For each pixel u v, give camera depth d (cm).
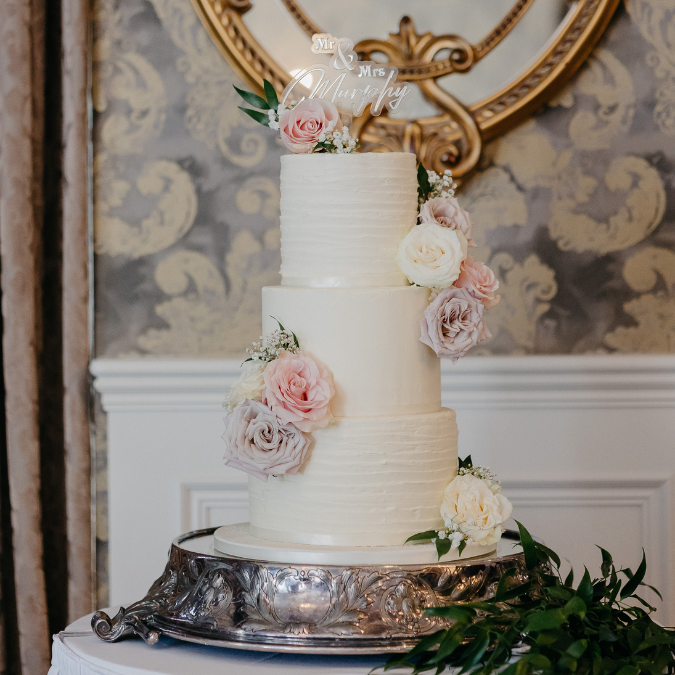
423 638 118
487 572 127
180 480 222
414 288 134
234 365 219
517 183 222
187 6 223
